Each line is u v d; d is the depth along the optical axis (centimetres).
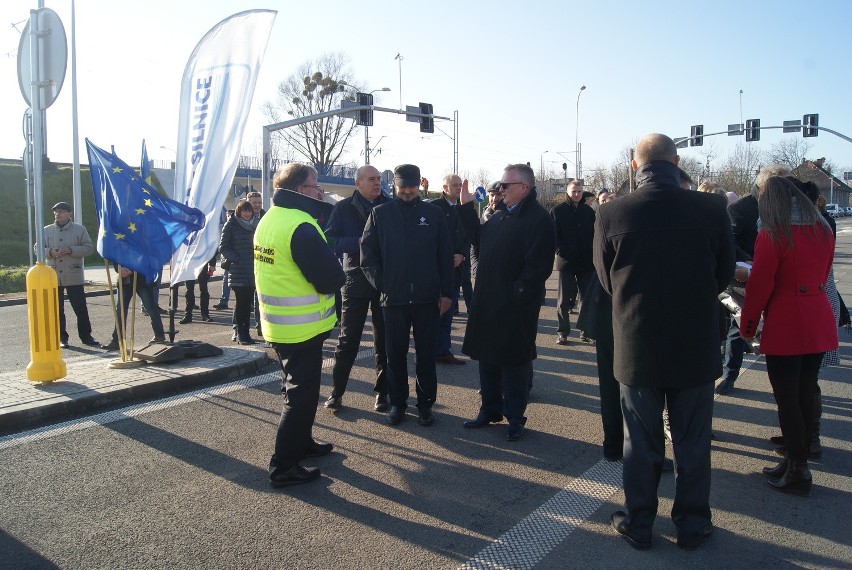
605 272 338
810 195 423
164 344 671
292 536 331
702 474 322
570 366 705
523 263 462
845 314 491
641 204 318
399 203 500
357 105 2227
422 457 442
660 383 313
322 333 393
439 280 504
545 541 330
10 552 313
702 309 313
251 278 809
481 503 373
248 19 691
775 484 395
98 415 517
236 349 730
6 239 3177
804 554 319
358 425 507
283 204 395
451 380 647
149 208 591
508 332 467
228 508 362
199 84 706
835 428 509
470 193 779
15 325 1060
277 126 1931
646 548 323
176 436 473
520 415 477
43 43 579
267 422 507
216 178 693
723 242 319
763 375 673
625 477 331
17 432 476
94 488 385
